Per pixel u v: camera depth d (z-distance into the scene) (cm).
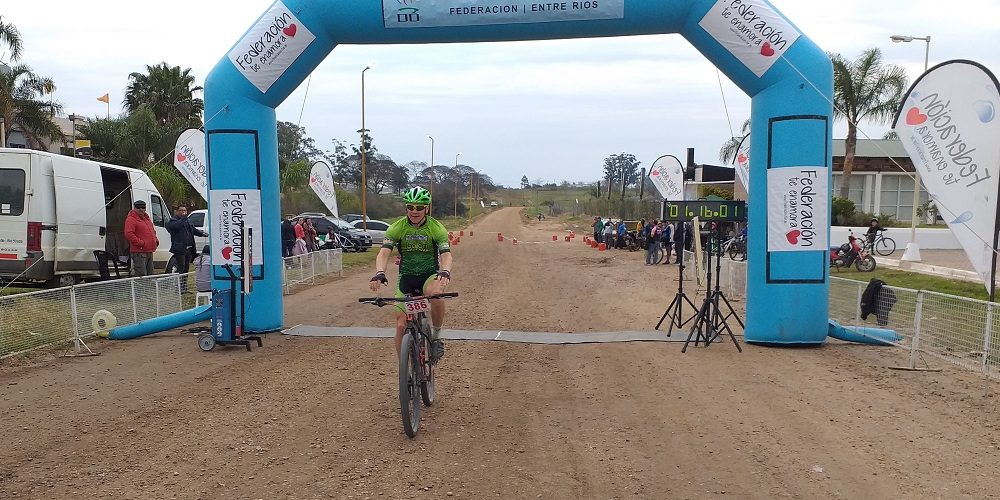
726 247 2148
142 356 793
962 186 761
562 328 1021
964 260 2147
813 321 852
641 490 427
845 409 595
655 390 662
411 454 486
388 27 887
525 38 895
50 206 1133
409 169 11288
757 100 863
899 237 2672
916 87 780
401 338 548
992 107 741
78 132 3666
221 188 907
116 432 525
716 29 847
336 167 9075
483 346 876
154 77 4272
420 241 576
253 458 474
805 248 845
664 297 1412
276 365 754
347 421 559
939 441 512
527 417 577
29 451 483
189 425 543
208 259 1074
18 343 782
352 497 412
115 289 901
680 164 2162
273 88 910
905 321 836
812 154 837
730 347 870
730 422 561
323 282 1697
